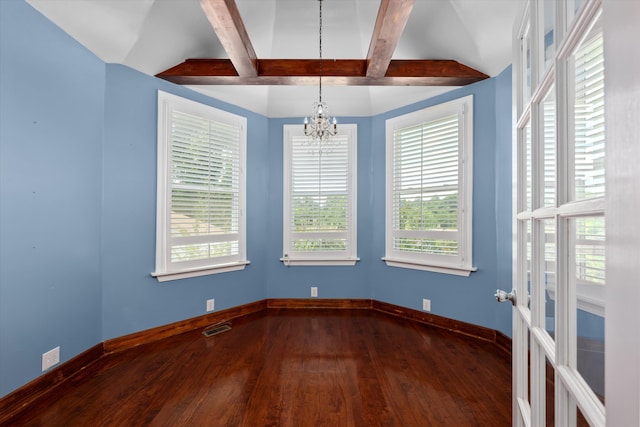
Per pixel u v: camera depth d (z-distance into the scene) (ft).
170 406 5.93
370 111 11.76
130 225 8.58
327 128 8.16
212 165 10.43
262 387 6.56
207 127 10.27
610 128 1.38
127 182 8.52
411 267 10.76
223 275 10.75
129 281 8.57
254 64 8.66
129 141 8.55
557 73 2.34
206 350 8.35
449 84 9.50
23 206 6.17
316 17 9.18
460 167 9.60
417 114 10.65
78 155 7.38
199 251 10.10
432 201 10.31
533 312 3.09
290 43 9.87
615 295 1.34
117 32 7.66
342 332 9.58
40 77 6.49
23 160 6.17
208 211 10.32
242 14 8.71
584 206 1.88
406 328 9.91
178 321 9.58
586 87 2.01
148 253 8.94
